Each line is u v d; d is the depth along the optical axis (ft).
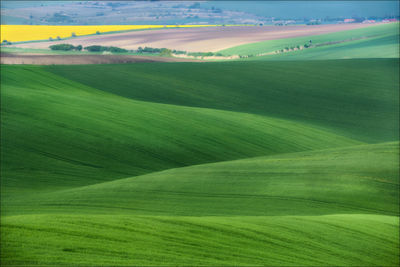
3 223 89.51
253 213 149.38
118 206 156.97
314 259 101.96
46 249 80.18
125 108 326.65
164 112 331.36
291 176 189.98
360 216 140.97
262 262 92.73
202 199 164.76
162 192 172.96
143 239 91.97
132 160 246.88
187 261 85.30
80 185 207.51
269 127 335.26
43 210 153.48
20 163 224.12
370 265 107.96
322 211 152.56
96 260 78.79
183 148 271.28
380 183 180.75
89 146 253.65
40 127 265.34
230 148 282.56
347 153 227.20
